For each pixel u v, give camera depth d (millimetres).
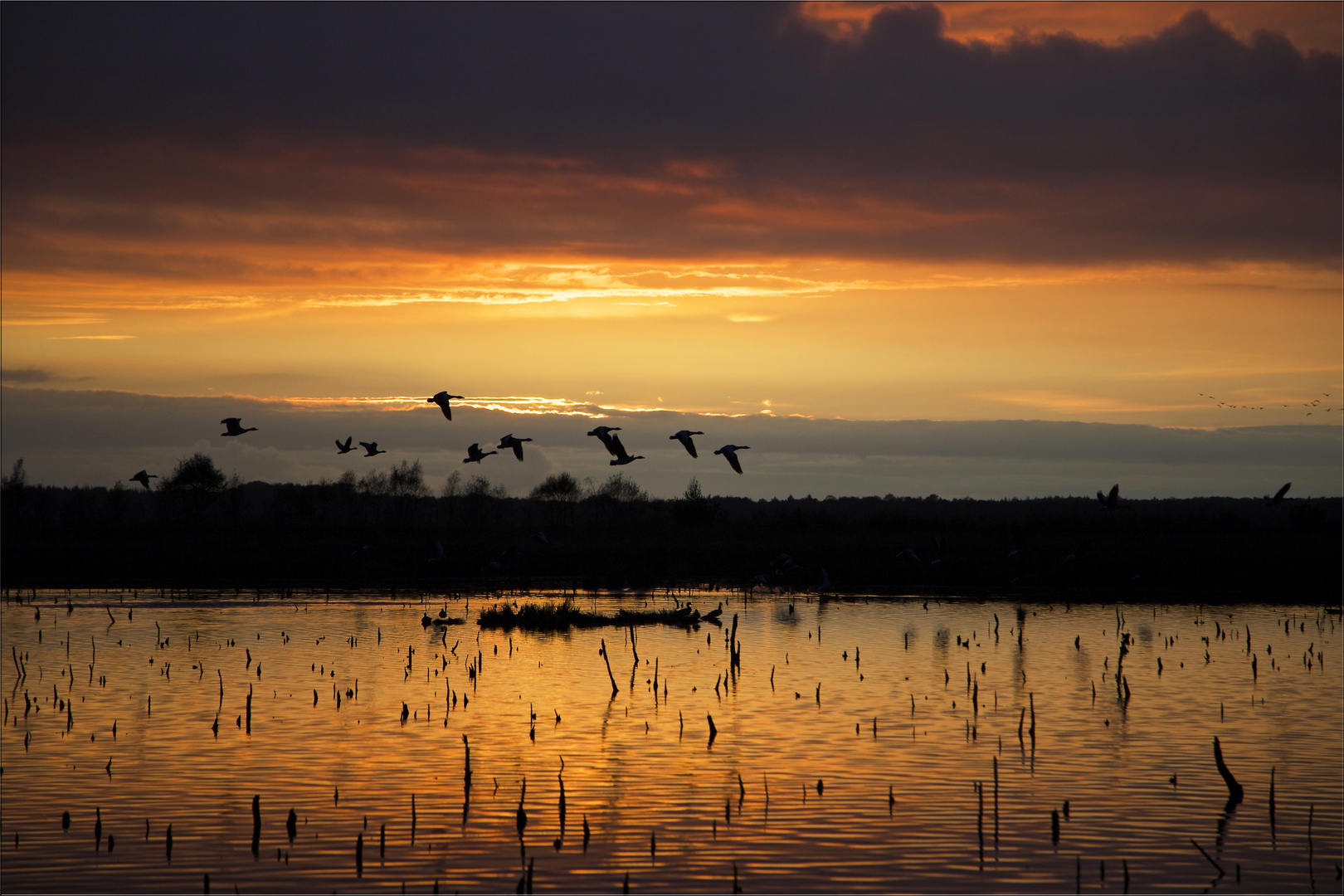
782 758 32531
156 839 25891
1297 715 37688
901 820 27375
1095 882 23703
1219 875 24031
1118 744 34000
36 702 39281
